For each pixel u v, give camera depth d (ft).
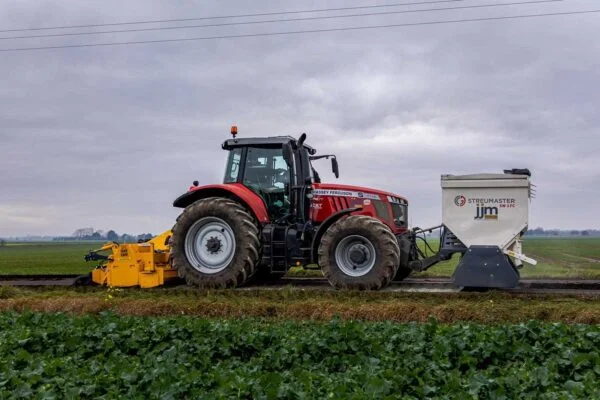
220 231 41.45
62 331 27.58
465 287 39.24
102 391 20.30
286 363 23.49
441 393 19.11
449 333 25.03
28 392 19.54
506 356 23.15
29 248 217.56
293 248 40.37
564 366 21.16
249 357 25.39
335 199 41.73
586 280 44.55
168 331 26.94
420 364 21.76
